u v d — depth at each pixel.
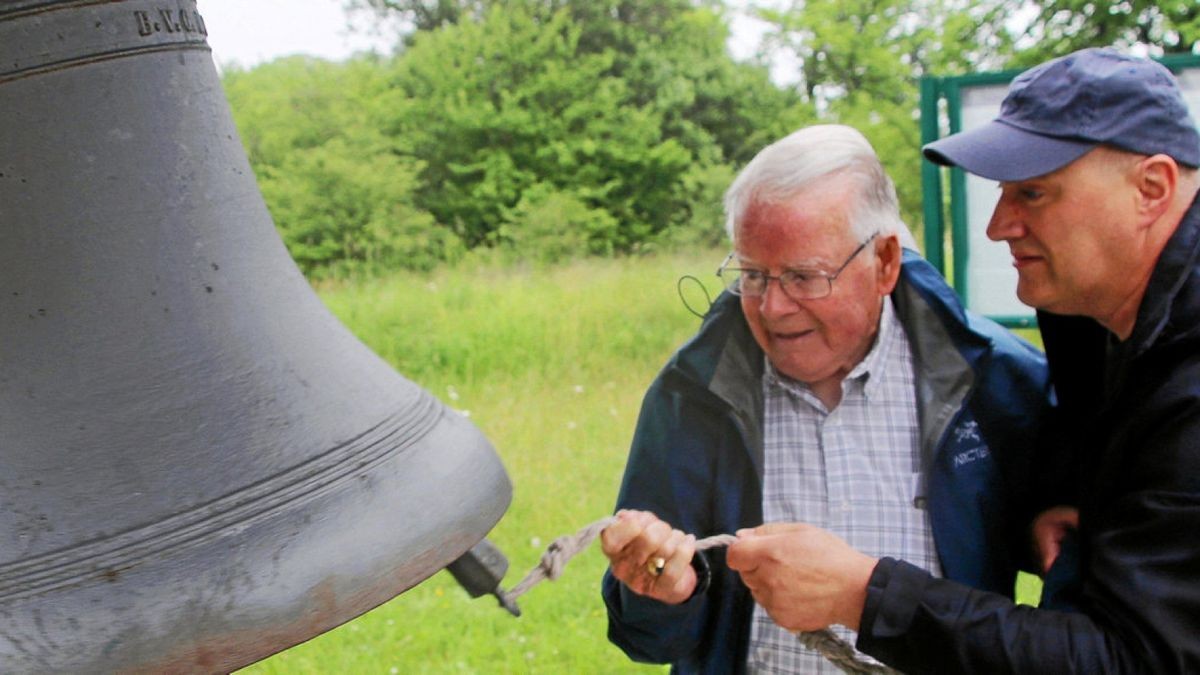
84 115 1.30
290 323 1.42
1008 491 2.15
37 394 1.27
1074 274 1.73
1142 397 1.66
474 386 8.49
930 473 2.10
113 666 1.14
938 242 4.26
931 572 2.14
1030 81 1.76
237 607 1.18
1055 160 1.68
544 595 4.79
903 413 2.17
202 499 1.24
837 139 2.05
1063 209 1.71
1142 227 1.70
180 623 1.16
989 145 1.73
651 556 1.89
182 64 1.38
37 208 1.29
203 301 1.34
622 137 19.30
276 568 1.21
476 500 1.38
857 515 2.16
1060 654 1.62
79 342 1.29
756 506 2.15
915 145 13.17
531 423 7.22
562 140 19.42
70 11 1.28
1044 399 2.15
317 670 4.27
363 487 1.30
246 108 18.92
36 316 1.29
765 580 1.86
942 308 2.15
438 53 20.36
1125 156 1.68
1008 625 1.66
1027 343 2.28
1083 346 2.01
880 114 13.45
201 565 1.20
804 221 1.98
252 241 1.43
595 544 5.29
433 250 17.19
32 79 1.28
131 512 1.23
